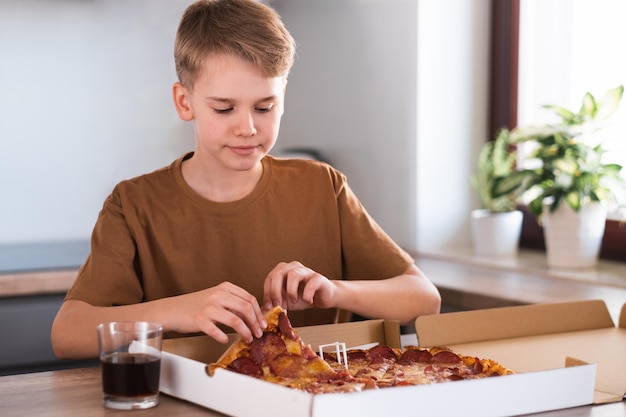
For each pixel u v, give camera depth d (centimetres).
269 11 130
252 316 110
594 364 100
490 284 214
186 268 143
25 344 226
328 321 151
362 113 292
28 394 104
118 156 299
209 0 130
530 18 272
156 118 303
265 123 127
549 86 266
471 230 283
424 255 269
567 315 134
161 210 143
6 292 222
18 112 285
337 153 302
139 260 144
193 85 128
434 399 90
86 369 118
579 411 98
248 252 146
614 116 243
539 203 237
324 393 91
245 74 122
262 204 147
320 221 152
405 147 277
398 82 278
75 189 294
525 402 96
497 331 129
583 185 229
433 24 271
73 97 291
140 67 299
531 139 240
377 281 144
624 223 240
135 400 98
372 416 87
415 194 274
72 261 242
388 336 124
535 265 239
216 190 145
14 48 283
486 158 265
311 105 309
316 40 305
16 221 287
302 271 126
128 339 99
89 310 127
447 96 276
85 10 291
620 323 137
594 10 250
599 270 229
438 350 118
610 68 245
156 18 300
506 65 276
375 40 285
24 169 287
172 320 115
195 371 99
